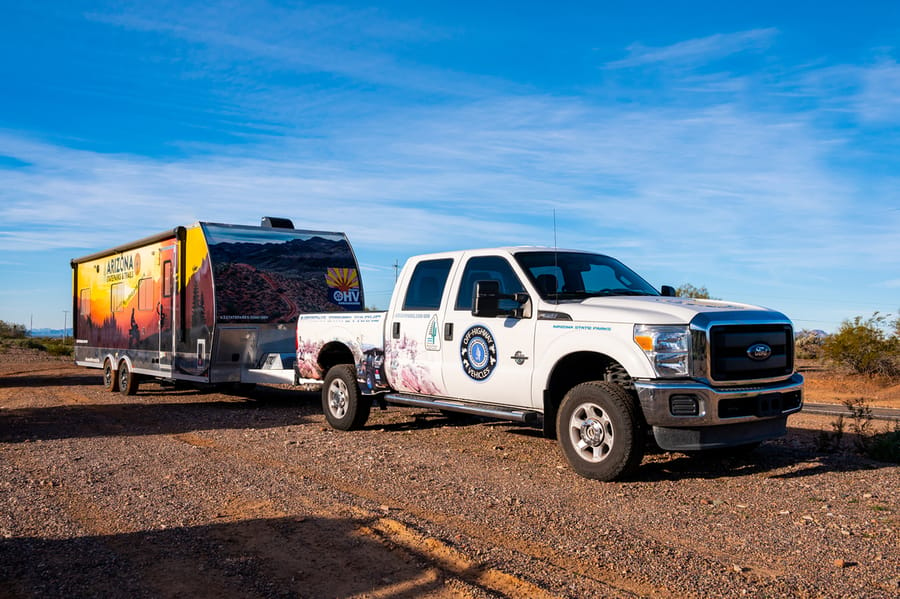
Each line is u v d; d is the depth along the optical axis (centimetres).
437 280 877
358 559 450
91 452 823
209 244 1292
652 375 646
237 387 1346
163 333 1421
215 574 427
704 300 753
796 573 431
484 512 562
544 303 741
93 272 1781
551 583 408
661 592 399
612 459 659
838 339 2553
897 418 1215
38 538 498
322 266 1421
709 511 568
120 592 402
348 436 938
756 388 665
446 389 844
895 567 441
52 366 2748
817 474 698
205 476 688
